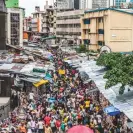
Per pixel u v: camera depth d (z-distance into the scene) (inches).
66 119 1111.0
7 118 1184.8
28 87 1771.7
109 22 3513.8
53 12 6417.3
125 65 1080.8
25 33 6624.0
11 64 2020.2
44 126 1050.7
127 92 1085.1
